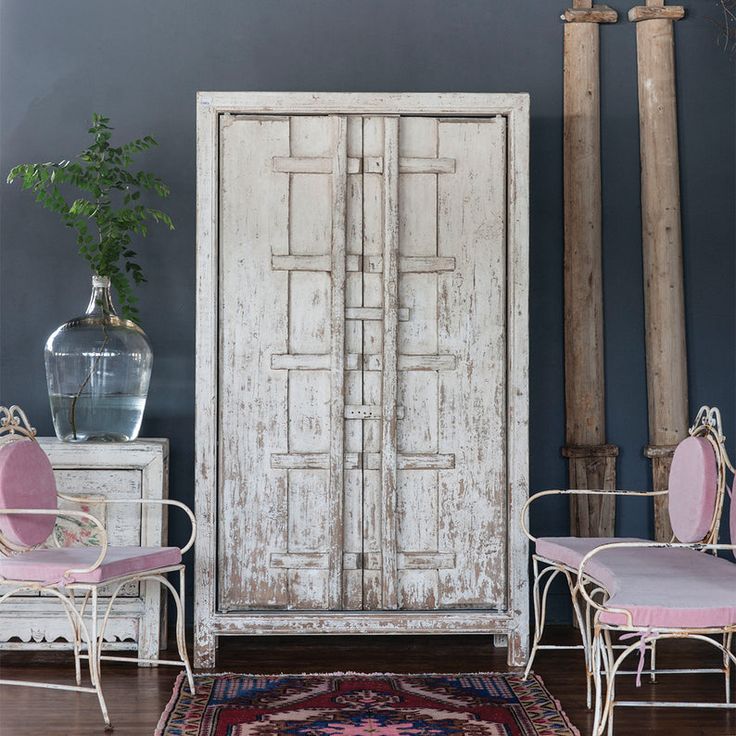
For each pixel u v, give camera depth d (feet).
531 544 15.17
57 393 13.20
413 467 13.06
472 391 13.09
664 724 10.76
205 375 12.82
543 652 13.66
